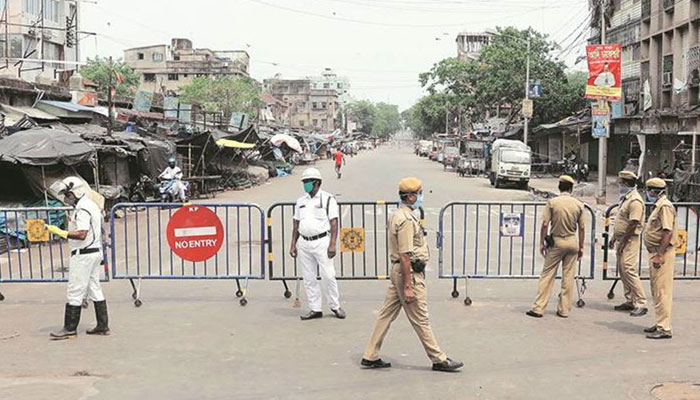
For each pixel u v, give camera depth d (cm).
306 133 8281
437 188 3394
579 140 4059
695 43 2620
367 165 6234
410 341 722
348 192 2966
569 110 4741
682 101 2722
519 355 671
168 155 2547
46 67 3512
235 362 652
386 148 16038
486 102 4962
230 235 1614
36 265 1203
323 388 578
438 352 621
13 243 1388
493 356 668
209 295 952
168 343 718
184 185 2430
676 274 1084
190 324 795
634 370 625
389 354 676
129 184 2295
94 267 746
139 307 881
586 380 597
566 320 814
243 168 3581
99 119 2748
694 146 2383
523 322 802
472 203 930
